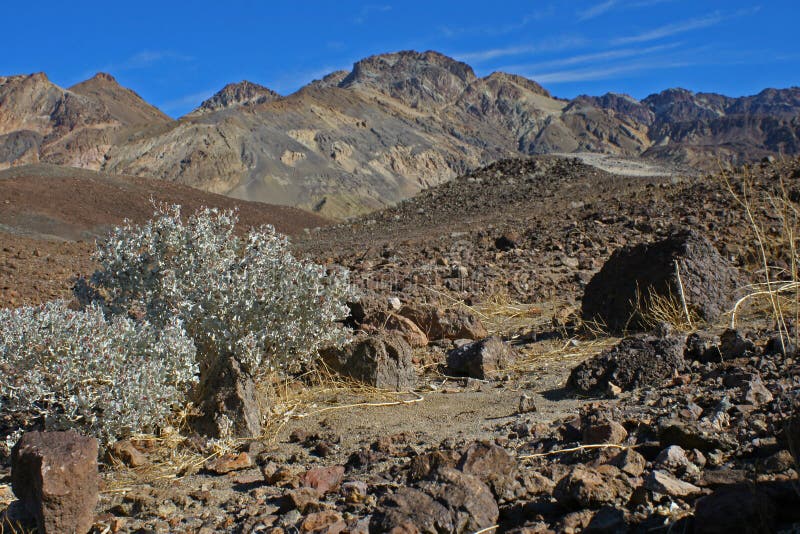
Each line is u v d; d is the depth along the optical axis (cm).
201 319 531
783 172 1416
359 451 399
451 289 980
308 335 554
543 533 260
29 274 1423
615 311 688
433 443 407
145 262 596
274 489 364
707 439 319
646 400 430
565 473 322
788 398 364
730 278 673
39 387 437
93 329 463
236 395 469
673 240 679
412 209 2741
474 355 600
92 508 339
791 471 277
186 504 359
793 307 596
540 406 467
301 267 562
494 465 318
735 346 493
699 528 241
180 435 462
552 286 955
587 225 1373
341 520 297
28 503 346
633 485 289
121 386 441
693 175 2511
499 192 2705
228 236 604
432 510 270
